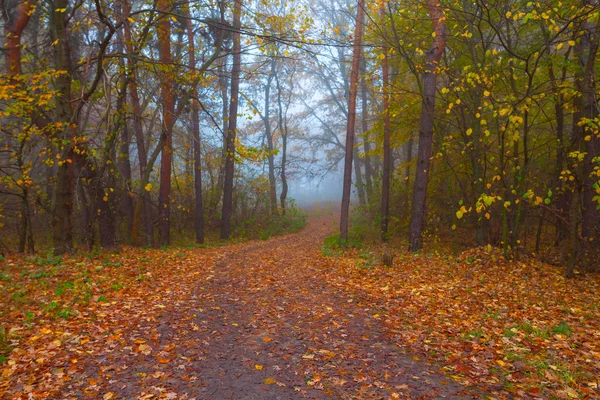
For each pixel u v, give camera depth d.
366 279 9.92
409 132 17.03
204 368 4.85
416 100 14.55
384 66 16.34
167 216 17.45
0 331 5.26
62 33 10.32
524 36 12.23
